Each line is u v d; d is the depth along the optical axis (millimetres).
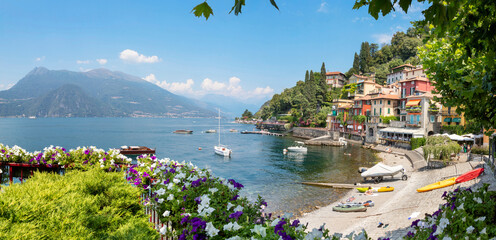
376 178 32656
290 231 3662
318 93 131875
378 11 2102
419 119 56438
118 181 6520
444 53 7508
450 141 35562
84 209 4480
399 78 100062
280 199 28234
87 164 10008
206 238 4113
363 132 77000
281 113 161375
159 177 7320
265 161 53250
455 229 4484
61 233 3705
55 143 91812
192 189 5801
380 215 19922
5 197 3863
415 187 27344
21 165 9945
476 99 5418
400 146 59688
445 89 6570
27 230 3383
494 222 5293
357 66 153250
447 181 23984
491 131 5812
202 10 2236
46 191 4402
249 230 3893
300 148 66562
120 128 191375
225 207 5051
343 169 43594
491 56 3787
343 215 21703
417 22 6199
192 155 62656
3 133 133375
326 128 100375
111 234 4449
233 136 122438
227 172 42781
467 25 3840
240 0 2127
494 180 19641
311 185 33906
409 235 5684
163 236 5691
